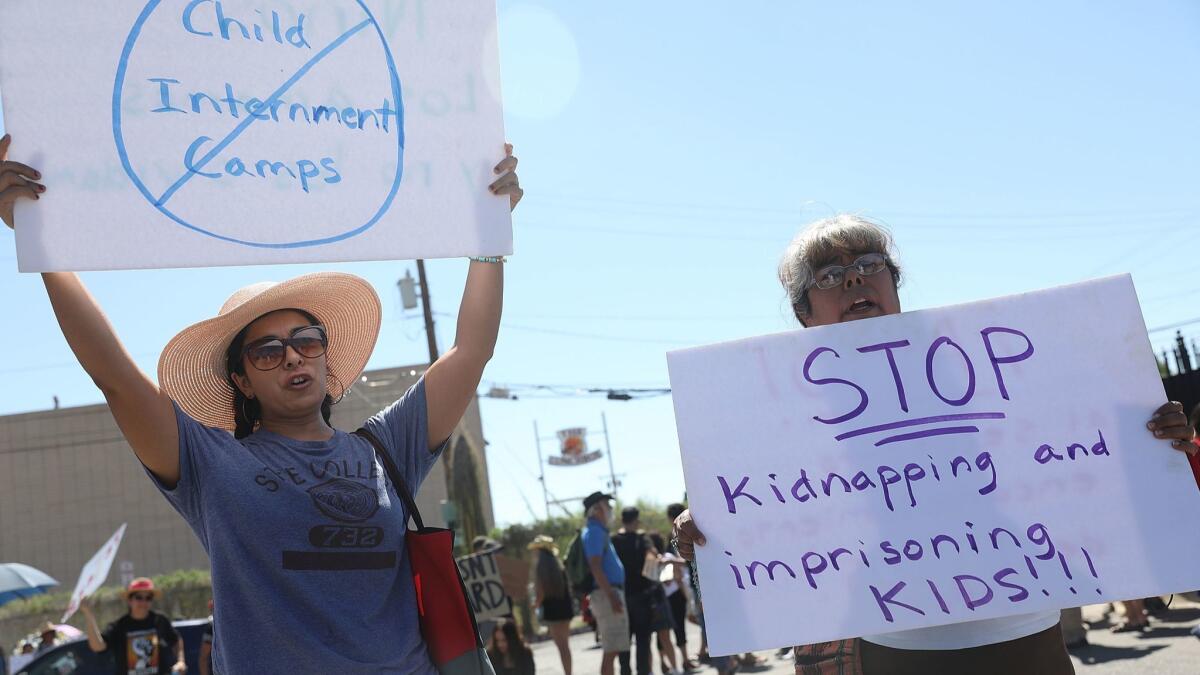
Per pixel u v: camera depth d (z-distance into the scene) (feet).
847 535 8.36
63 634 38.86
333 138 8.18
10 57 7.45
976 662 8.34
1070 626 30.45
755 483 8.51
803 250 9.65
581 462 197.88
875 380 8.67
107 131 7.57
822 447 8.55
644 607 32.91
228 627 7.73
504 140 8.63
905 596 8.18
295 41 8.22
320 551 7.89
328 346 10.27
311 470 8.25
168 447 7.91
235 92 7.97
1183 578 8.04
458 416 9.50
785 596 8.25
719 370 8.75
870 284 9.32
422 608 8.40
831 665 9.08
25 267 7.23
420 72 8.52
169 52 7.84
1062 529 8.22
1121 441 8.34
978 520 8.30
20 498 138.31
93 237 7.41
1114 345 8.52
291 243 7.89
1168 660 25.34
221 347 9.12
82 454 140.15
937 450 8.48
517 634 28.40
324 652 7.59
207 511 7.93
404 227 8.23
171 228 7.59
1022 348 8.63
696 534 8.43
